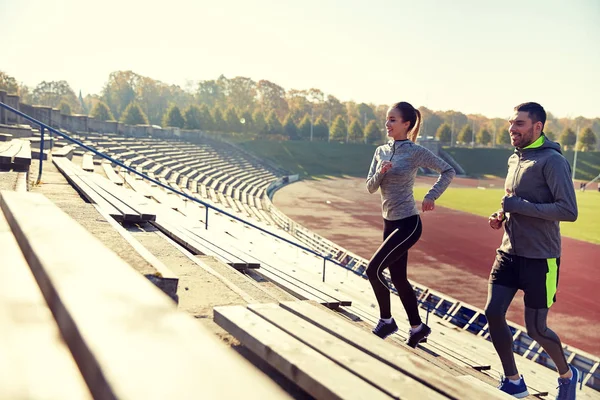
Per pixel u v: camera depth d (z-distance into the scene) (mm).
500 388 3678
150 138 59250
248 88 147375
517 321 19000
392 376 1684
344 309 7371
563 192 3396
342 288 13375
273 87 148125
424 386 1612
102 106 90750
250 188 59812
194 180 43844
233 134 118188
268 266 8922
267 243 19234
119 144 40750
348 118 161750
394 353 2020
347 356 1891
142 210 8070
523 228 3551
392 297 15445
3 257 1496
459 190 78875
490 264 29234
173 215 12766
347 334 2279
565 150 135125
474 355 9609
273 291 7066
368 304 12117
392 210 4113
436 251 32500
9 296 1103
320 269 16469
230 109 114500
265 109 148250
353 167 107750
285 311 2654
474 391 1650
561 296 23594
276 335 2182
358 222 44438
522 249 3566
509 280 3668
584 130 135125
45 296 1077
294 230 32344
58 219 1782
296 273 9180
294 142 114688
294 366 1795
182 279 4617
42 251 1259
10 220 2008
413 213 4109
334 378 1644
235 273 6301
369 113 177625
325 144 116750
